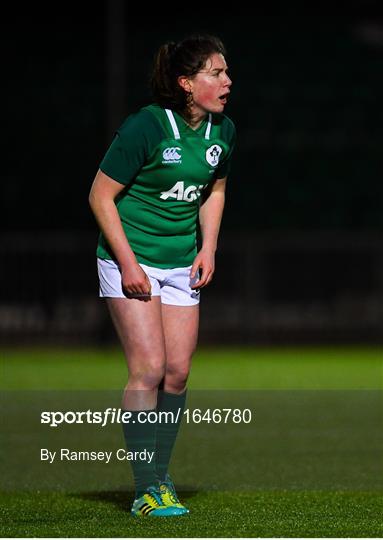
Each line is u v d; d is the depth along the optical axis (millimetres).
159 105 20828
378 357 70000
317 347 79125
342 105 113375
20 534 19500
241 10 124375
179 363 21766
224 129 21234
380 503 23062
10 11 120562
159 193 20906
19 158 108938
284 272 81000
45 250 80438
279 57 118312
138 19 122438
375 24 124938
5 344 80125
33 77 115500
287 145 109125
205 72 20438
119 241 20641
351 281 81312
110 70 75562
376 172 108562
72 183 107438
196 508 22328
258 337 80625
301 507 22500
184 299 21656
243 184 107188
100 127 111062
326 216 105688
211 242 21953
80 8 120938
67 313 80250
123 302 20953
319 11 124688
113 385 51281
